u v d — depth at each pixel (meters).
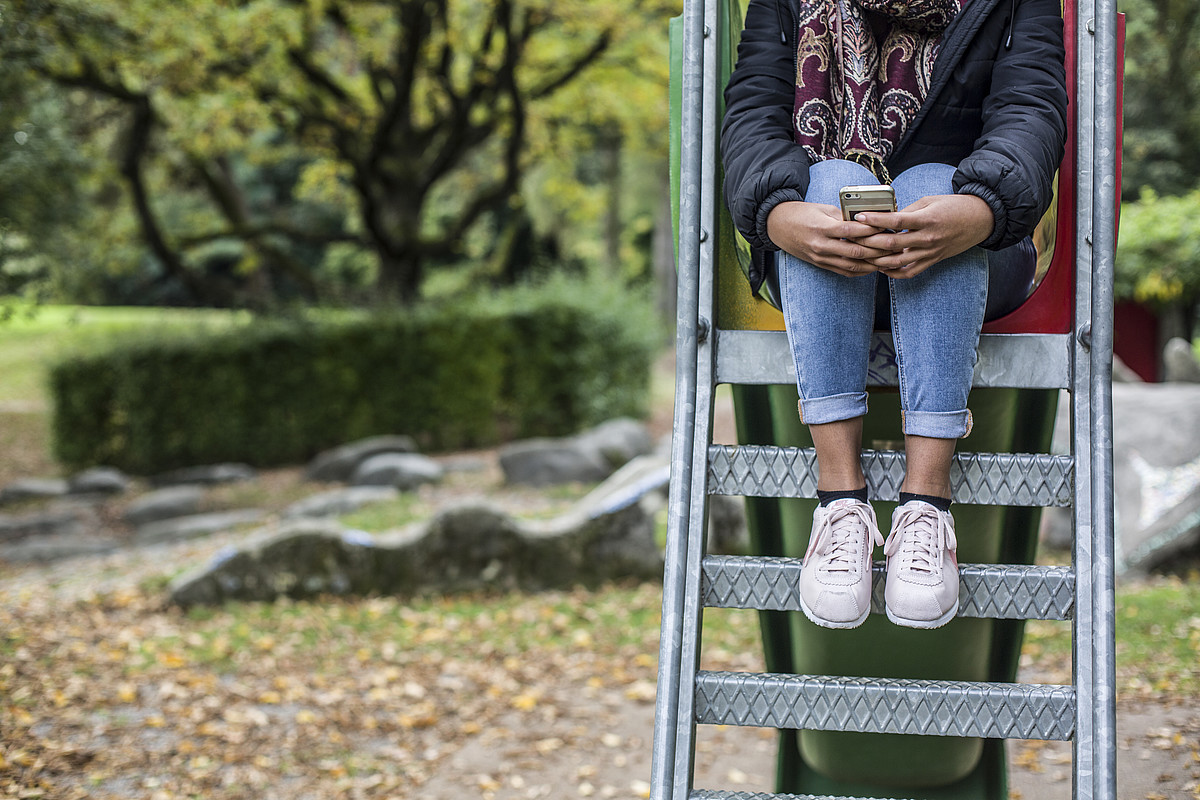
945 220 1.60
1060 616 1.70
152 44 10.34
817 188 1.73
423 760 4.20
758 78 1.87
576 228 26.23
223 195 15.12
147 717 4.44
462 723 4.61
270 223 14.98
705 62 1.96
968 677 2.51
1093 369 1.80
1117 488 6.41
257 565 6.30
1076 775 1.60
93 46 9.70
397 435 13.16
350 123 13.84
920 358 1.70
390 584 6.45
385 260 14.73
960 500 1.77
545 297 13.91
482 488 10.02
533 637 5.73
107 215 14.28
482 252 24.48
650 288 16.08
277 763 4.09
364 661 5.36
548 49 14.45
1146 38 11.45
